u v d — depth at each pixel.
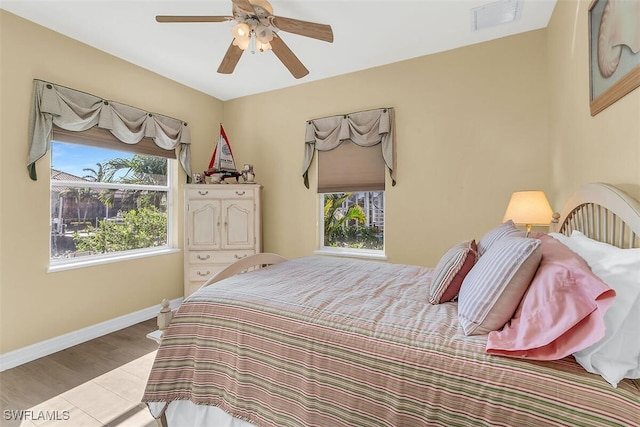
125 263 3.18
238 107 4.19
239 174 3.79
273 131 3.94
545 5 2.32
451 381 0.97
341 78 3.48
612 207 1.21
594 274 0.95
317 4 2.29
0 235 2.34
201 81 3.67
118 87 3.08
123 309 3.16
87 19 2.47
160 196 3.62
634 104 1.14
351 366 1.13
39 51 2.52
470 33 2.69
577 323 0.90
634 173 1.15
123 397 1.97
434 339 1.11
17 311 2.42
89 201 2.98
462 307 1.27
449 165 2.98
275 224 3.95
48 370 2.30
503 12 2.40
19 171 2.44
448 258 1.61
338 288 1.73
